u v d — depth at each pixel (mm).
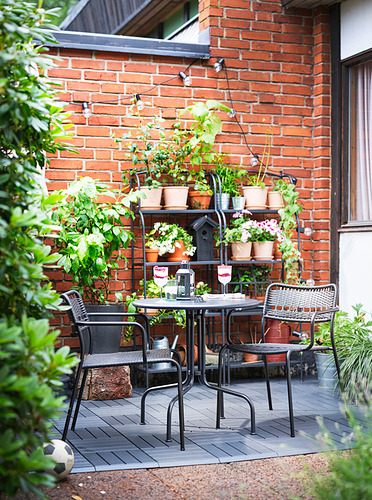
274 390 4984
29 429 1930
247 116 5746
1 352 1705
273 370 5582
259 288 5637
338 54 5762
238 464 3199
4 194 1974
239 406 4480
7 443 1674
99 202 5285
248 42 5738
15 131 2180
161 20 8172
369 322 4867
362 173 5586
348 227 5672
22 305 2176
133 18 7945
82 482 2951
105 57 5320
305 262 5910
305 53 5922
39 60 2162
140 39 5355
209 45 5613
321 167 5859
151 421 4094
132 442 3604
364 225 5477
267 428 3861
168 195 5246
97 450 3449
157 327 5398
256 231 5344
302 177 5934
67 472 2953
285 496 2730
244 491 2811
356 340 4703
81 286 5004
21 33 2123
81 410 4430
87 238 4590
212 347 5422
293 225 5730
